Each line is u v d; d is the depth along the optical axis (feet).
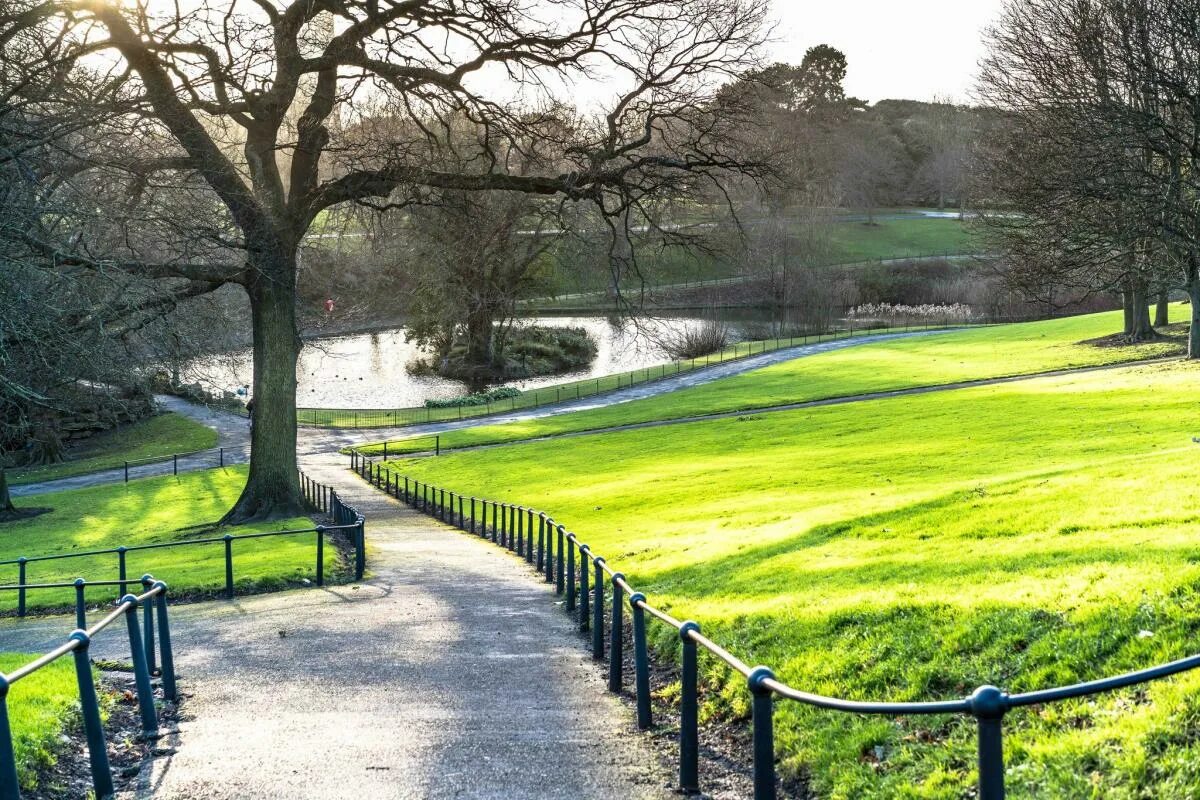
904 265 397.39
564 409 220.02
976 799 20.42
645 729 29.76
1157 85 136.56
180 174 82.74
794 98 348.59
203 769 26.81
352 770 26.37
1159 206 137.69
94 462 198.70
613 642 35.04
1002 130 176.04
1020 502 53.11
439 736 29.60
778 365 248.52
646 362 295.07
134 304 78.33
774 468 103.50
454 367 284.82
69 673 37.11
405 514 115.03
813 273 345.31
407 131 105.19
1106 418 106.42
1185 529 38.42
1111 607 27.71
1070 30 147.02
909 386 184.44
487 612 52.85
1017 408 127.03
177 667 40.91
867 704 15.37
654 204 103.09
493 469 142.00
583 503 98.94
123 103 69.77
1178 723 20.49
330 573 70.08
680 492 95.86
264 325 97.25
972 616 30.76
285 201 97.09
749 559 53.78
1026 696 13.73
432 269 203.92
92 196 70.33
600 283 274.36
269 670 39.88
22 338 66.74
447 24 88.84
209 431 224.53
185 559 79.92
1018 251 160.45
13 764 20.30
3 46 66.13
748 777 25.17
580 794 24.22
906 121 540.52
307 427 219.61
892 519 56.65
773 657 32.81
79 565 85.51
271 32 82.64
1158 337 197.06
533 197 132.77
